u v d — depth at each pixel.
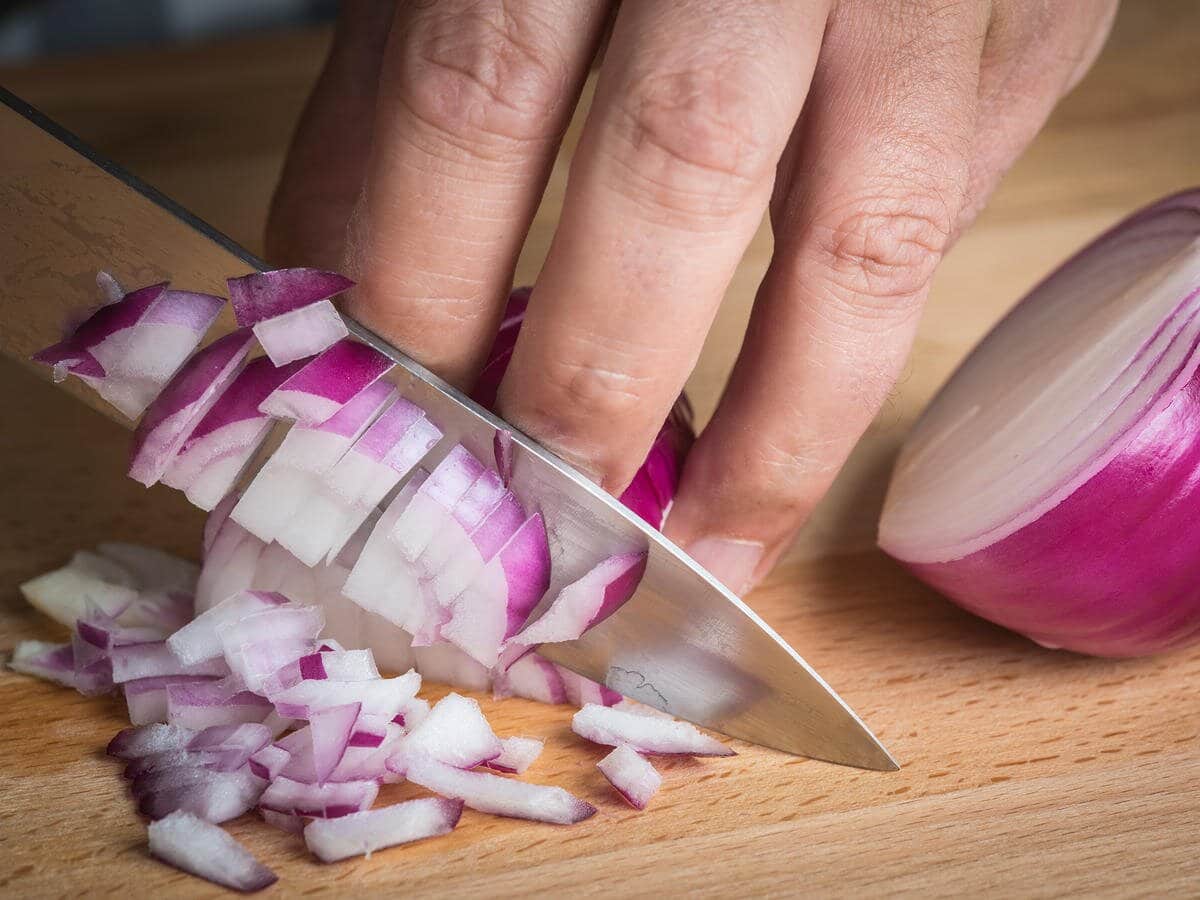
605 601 0.23
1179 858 0.21
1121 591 0.24
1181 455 0.23
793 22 0.20
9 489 0.29
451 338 0.22
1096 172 0.39
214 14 0.49
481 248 0.21
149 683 0.23
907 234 0.22
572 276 0.21
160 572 0.26
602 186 0.20
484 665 0.23
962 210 0.29
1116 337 0.25
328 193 0.29
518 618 0.23
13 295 0.23
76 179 0.22
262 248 0.35
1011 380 0.27
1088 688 0.25
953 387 0.29
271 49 0.43
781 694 0.23
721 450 0.24
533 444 0.22
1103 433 0.24
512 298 0.26
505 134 0.21
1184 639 0.24
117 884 0.21
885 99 0.22
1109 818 0.22
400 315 0.22
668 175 0.20
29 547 0.27
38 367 0.24
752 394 0.23
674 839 0.22
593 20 0.21
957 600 0.26
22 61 0.42
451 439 0.23
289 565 0.24
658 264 0.20
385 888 0.21
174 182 0.38
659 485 0.25
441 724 0.23
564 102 0.21
